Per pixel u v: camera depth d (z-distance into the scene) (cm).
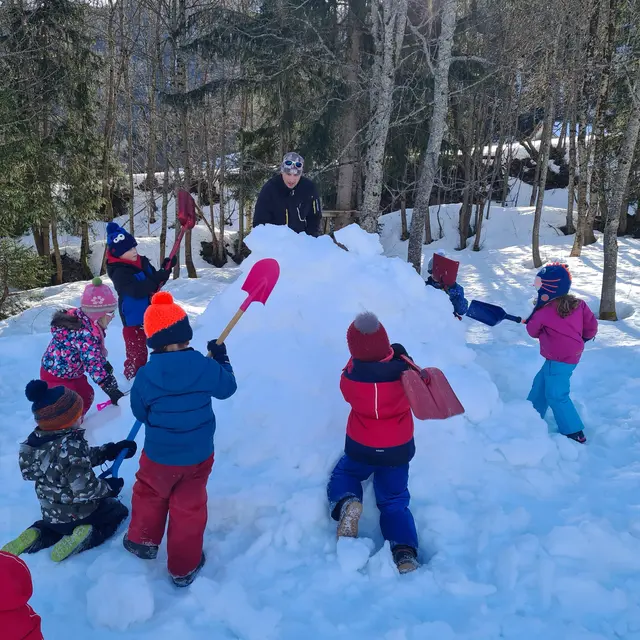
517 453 355
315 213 512
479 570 266
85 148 1705
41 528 283
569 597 248
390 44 1006
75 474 274
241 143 1644
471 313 479
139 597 235
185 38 1528
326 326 413
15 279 1310
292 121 1455
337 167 1343
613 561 271
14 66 1534
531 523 298
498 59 1492
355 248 502
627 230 1641
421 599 249
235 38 1312
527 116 2409
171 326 264
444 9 980
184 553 256
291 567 268
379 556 266
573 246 1360
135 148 2595
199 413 264
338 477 308
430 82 1314
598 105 1290
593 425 431
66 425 277
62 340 381
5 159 1427
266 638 227
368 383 286
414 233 1079
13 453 379
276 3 1277
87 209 1773
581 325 404
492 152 2411
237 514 305
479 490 329
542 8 1423
